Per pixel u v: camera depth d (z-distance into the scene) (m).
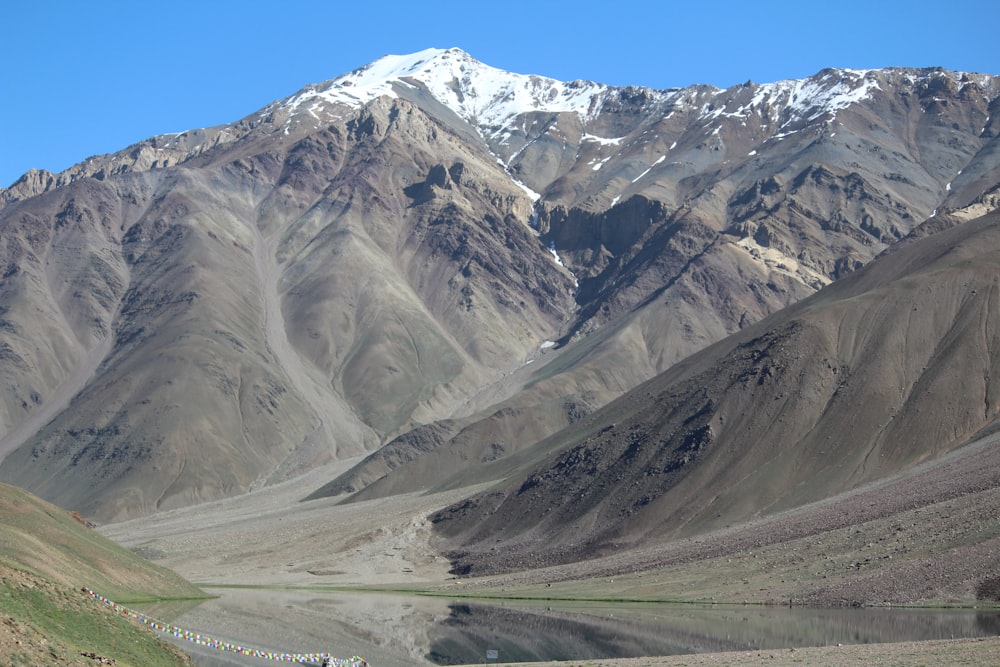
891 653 78.44
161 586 135.25
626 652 98.31
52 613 65.88
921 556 116.81
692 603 126.88
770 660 80.12
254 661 93.75
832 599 114.69
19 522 119.25
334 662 94.94
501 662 98.38
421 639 114.81
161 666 68.88
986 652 74.31
